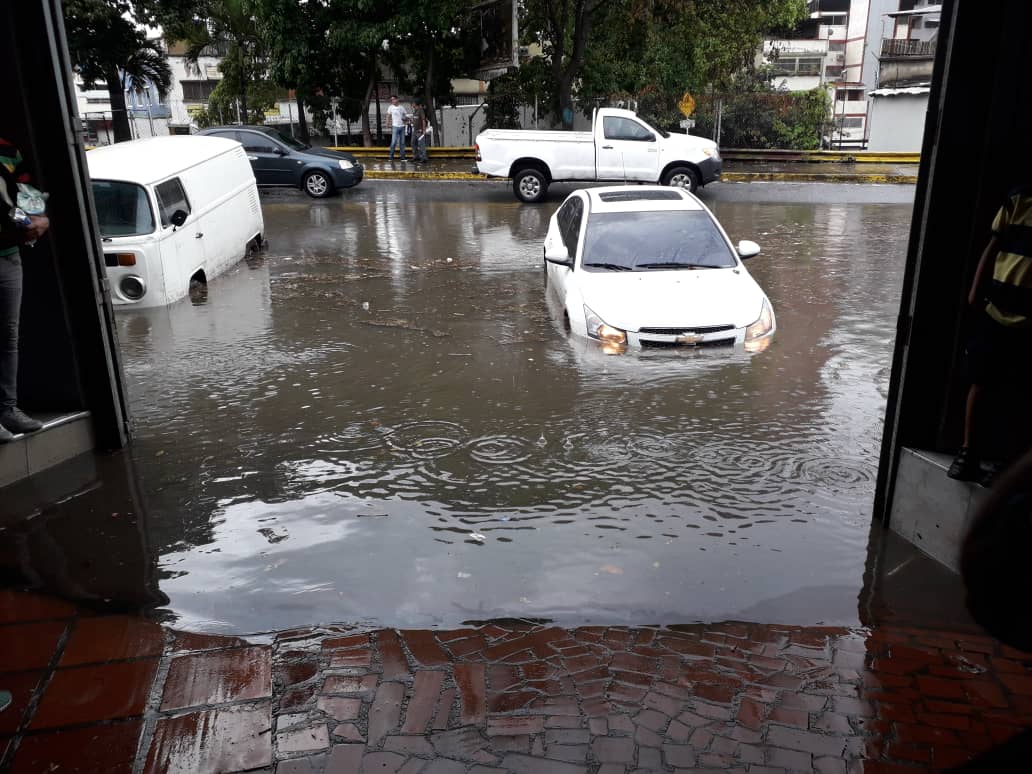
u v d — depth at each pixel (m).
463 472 5.29
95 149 10.98
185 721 3.04
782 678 3.29
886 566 4.19
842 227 15.27
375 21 26.64
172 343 8.27
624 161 18.62
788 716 3.07
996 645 3.52
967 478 4.01
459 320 8.98
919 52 38.66
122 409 5.77
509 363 7.45
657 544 4.41
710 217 9.04
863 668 3.35
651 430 5.93
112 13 30.25
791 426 5.99
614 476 5.21
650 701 3.16
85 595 3.94
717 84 31.89
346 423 6.14
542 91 29.27
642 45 27.89
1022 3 3.67
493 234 14.81
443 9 25.45
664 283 8.10
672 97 29.83
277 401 6.63
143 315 9.38
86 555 4.32
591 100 30.89
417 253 13.07
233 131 19.78
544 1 27.12
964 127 3.89
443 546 4.39
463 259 12.55
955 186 3.99
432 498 4.95
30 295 5.36
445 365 7.45
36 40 4.84
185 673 3.33
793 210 17.58
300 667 3.37
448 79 30.88
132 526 4.63
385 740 2.94
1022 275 3.59
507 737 2.96
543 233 14.88
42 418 5.48
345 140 36.50
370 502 4.90
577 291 8.22
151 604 3.87
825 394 6.62
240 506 4.87
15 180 4.71
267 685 3.25
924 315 4.23
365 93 30.41
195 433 5.99
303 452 5.63
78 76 33.84
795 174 23.33
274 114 37.75
